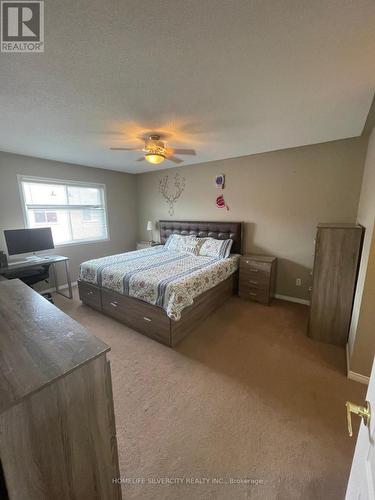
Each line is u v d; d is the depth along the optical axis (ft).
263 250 12.44
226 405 5.56
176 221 15.30
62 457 2.62
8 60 4.28
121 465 4.25
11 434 2.17
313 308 8.19
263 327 9.20
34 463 2.39
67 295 12.61
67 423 2.61
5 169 10.99
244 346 7.95
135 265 10.48
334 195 10.10
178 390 6.03
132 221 17.89
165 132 8.36
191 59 4.35
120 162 13.42
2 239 11.14
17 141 9.23
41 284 12.94
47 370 2.49
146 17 3.37
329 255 7.70
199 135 8.73
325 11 3.27
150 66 4.56
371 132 8.13
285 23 3.50
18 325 3.47
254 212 12.43
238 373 6.65
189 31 3.64
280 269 12.01
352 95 5.74
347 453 4.44
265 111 6.68
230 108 6.48
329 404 5.57
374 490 1.82
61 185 13.41
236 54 4.21
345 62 4.45
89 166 14.51
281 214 11.62
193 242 13.21
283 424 5.06
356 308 6.79
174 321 7.79
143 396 5.83
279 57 4.30
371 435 2.14
